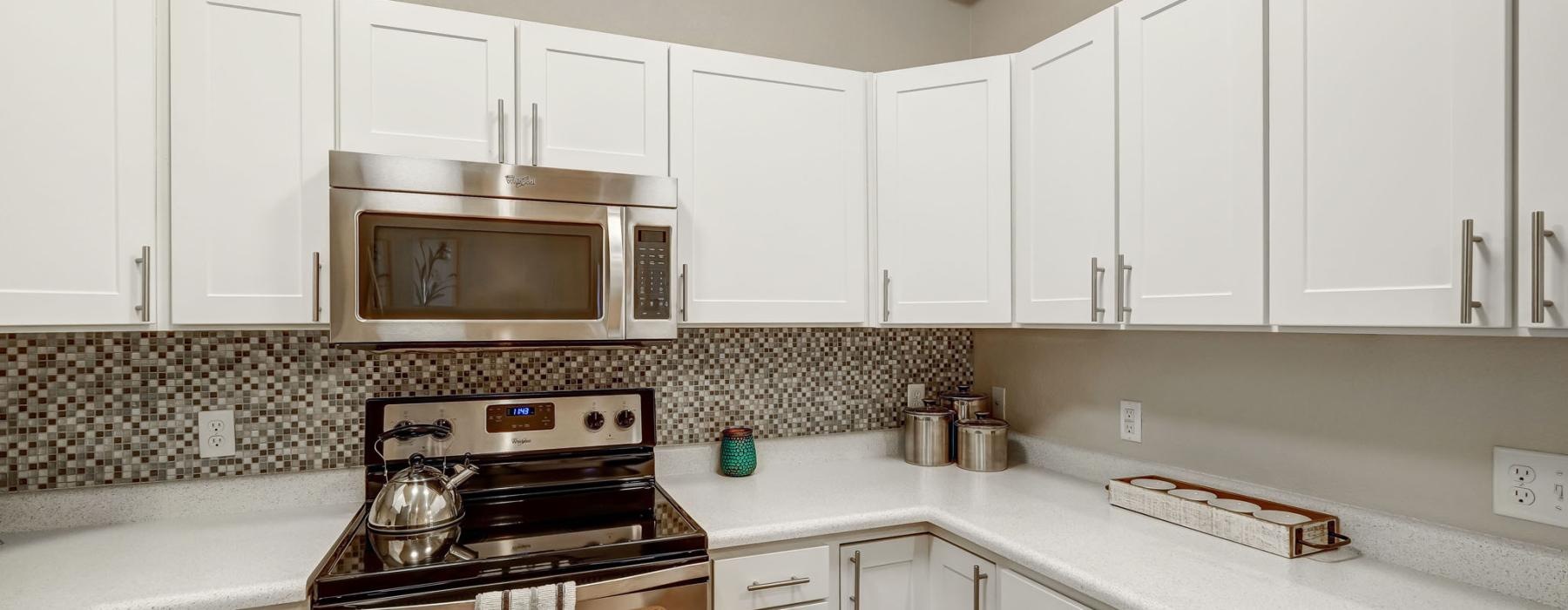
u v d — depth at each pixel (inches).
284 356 68.0
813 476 80.2
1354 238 43.8
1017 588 57.1
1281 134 47.9
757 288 72.4
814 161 75.4
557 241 63.5
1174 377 69.7
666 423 81.7
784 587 62.2
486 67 63.1
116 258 52.8
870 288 77.7
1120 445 75.4
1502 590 46.3
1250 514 56.3
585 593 52.6
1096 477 77.2
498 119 62.7
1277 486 60.6
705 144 70.6
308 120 58.0
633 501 68.6
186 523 62.0
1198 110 53.4
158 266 54.6
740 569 60.4
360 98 59.3
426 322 59.1
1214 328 53.0
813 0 90.0
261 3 56.9
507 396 70.3
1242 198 50.2
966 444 83.4
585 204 63.9
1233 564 51.9
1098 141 61.9
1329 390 56.9
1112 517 63.7
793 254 74.1
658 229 66.5
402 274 58.5
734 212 71.7
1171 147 55.6
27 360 60.8
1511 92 37.1
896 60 94.9
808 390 88.9
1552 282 35.5
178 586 47.2
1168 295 55.6
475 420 69.0
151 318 53.8
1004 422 85.4
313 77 58.2
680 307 69.1
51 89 51.1
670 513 64.6
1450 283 39.0
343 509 66.6
